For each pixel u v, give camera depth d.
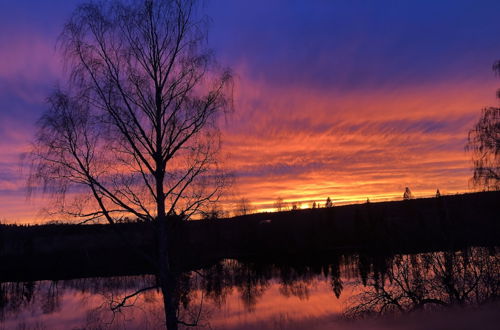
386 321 17.25
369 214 77.75
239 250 67.94
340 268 52.81
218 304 32.47
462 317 15.12
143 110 14.48
